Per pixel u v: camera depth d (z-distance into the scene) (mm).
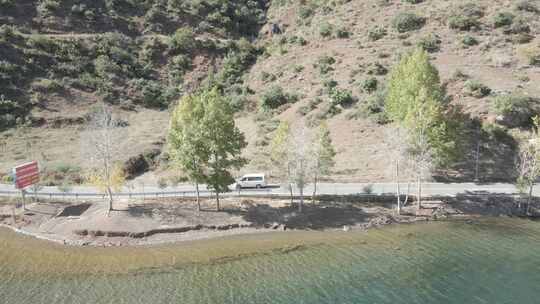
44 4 106812
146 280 42531
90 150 60688
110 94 95188
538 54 82375
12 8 103375
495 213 56406
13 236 53750
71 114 87500
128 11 116500
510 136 67500
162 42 111000
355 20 109125
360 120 76688
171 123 56594
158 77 104438
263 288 40531
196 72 107312
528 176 57781
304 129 60094
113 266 45719
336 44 102500
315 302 37938
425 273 42438
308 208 57094
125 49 106938
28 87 89688
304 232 53219
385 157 67312
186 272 44062
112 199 59281
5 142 78062
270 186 63688
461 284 40281
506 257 45219
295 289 40156
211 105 54500
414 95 62906
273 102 90438
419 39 93750
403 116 63000
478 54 86625
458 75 78938
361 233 52438
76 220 55531
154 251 49188
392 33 99875
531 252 46219
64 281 42625
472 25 94562
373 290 39656
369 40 99750
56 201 60469
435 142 57969
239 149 57312
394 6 109812
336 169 66500
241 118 90438
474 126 69062
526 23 92188
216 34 118625
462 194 59125
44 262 46875
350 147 71125
